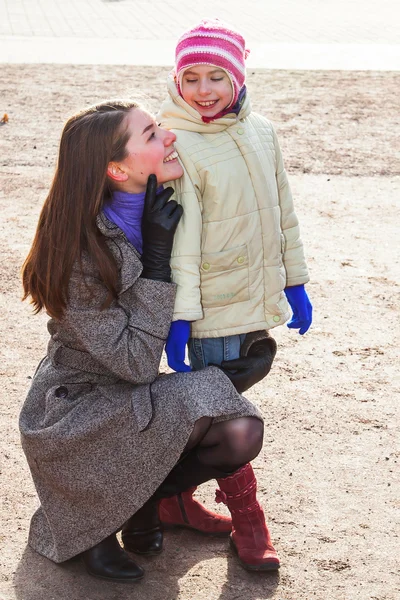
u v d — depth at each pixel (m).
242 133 2.88
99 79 11.64
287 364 4.54
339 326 5.01
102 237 2.76
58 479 2.84
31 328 4.93
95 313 2.75
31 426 2.92
